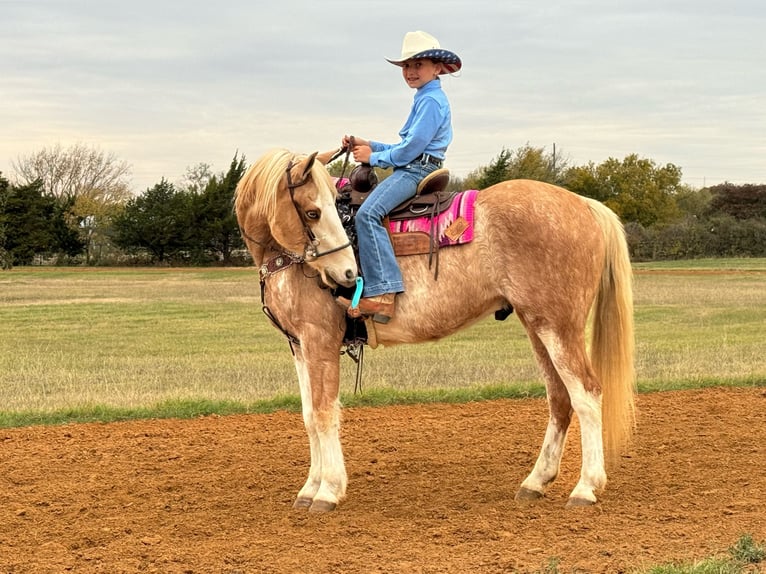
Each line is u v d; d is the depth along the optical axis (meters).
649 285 32.41
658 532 5.34
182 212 59.09
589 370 5.95
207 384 11.95
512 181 6.18
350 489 6.73
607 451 6.33
